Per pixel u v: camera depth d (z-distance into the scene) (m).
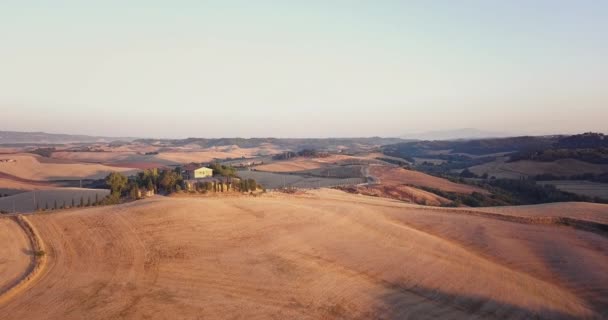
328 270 43.78
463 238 57.72
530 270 46.97
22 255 44.84
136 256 44.91
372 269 44.84
